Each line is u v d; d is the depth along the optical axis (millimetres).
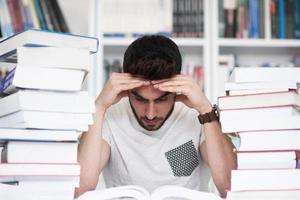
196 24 1976
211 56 1950
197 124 1203
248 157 816
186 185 1179
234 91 855
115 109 1235
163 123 1165
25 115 771
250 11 1992
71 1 2150
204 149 1147
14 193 771
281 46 2006
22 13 1854
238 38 1977
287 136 817
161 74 984
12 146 778
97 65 1876
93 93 1862
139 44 1040
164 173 1178
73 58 800
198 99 1016
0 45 850
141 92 1013
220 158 1007
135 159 1182
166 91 1005
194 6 1979
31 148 789
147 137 1187
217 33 1955
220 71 1970
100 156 1065
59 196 794
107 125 1205
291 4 1999
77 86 805
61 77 793
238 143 850
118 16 1954
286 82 846
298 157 838
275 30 1990
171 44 1063
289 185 809
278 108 819
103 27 1948
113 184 1235
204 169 1225
